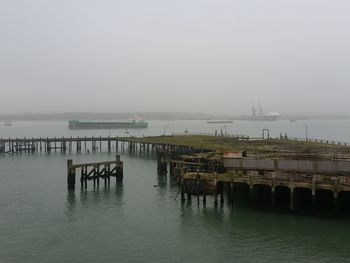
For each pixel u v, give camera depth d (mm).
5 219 55375
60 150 157125
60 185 79562
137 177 88750
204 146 103500
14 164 113500
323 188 52344
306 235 47500
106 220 55000
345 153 72625
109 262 40938
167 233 49469
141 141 135000
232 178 58031
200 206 60688
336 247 43969
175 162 80062
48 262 40906
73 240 47188
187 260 41438
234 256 42312
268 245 44969
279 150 82875
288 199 61281
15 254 42906
